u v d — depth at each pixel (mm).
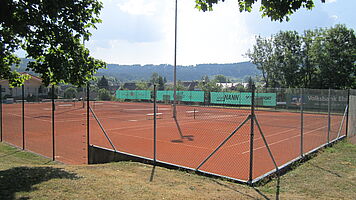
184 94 40281
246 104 32094
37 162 9703
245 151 11344
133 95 46000
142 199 5199
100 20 7301
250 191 6125
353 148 11242
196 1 5836
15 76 8844
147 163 8844
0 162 8820
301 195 5906
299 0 5059
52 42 6836
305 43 44094
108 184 6062
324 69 40219
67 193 5348
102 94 41438
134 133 16531
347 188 6383
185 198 5395
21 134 15898
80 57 7289
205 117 26281
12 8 5836
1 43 7055
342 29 39625
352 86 39375
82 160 10195
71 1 6332
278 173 7168
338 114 18609
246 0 5574
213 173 7918
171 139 14445
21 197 5023
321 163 8836
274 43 46594
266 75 51531
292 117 26500
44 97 50188
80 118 24891
